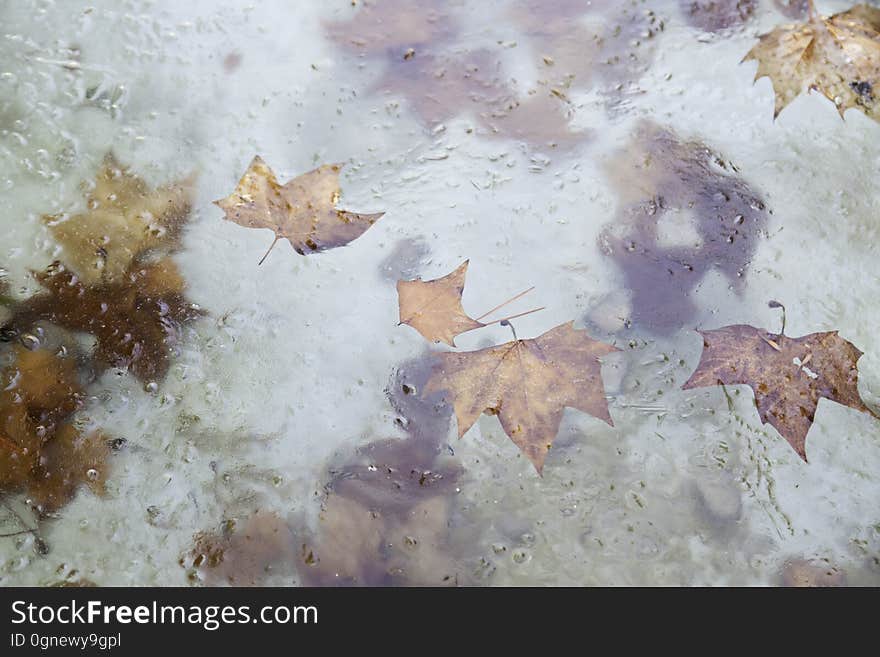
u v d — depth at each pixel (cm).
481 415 129
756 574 125
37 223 136
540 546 125
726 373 130
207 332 132
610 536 125
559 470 127
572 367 130
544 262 135
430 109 142
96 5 147
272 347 131
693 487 127
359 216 137
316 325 132
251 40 146
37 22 146
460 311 132
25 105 142
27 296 133
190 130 141
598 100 142
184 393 130
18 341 131
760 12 146
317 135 141
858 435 128
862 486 127
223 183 138
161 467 128
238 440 128
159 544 125
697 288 133
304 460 128
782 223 136
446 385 129
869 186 137
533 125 141
